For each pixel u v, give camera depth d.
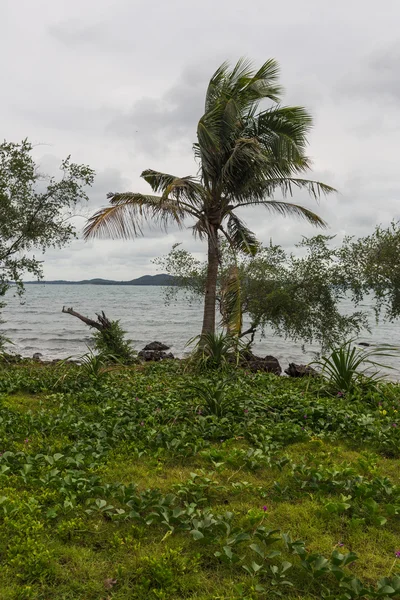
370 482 4.82
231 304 14.19
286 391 8.98
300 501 4.53
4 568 3.31
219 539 3.67
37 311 59.22
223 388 8.19
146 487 4.77
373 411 7.57
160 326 42.03
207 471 5.27
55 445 5.82
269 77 13.93
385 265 13.67
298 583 3.28
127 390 9.25
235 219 15.05
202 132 12.74
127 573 3.32
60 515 4.09
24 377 10.46
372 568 3.48
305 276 15.64
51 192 13.73
